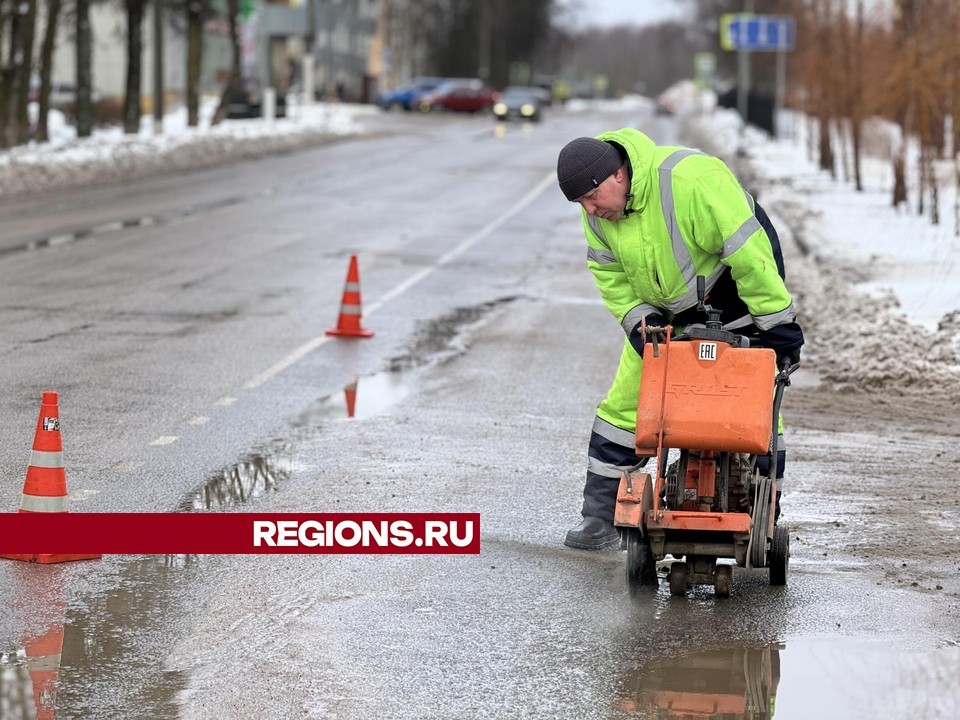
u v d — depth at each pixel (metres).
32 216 47.59
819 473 17.25
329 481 16.52
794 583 13.06
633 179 12.46
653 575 13.17
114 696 10.25
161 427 19.08
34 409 19.89
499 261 39.03
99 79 152.12
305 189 60.78
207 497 15.74
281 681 10.59
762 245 12.40
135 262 36.50
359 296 26.81
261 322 27.92
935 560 13.80
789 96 103.00
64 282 32.72
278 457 17.64
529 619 12.03
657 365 12.18
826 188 57.72
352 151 87.75
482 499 15.86
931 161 43.94
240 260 37.41
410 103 158.25
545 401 21.41
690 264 12.65
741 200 12.42
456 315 29.75
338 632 11.66
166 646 11.28
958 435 19.53
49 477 13.81
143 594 12.54
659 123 143.62
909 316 26.66
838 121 60.84
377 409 20.58
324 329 27.36
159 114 82.94
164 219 47.44
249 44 160.00
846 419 20.36
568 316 29.98
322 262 37.53
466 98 155.62
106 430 18.81
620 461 13.99
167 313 28.70
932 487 16.66
